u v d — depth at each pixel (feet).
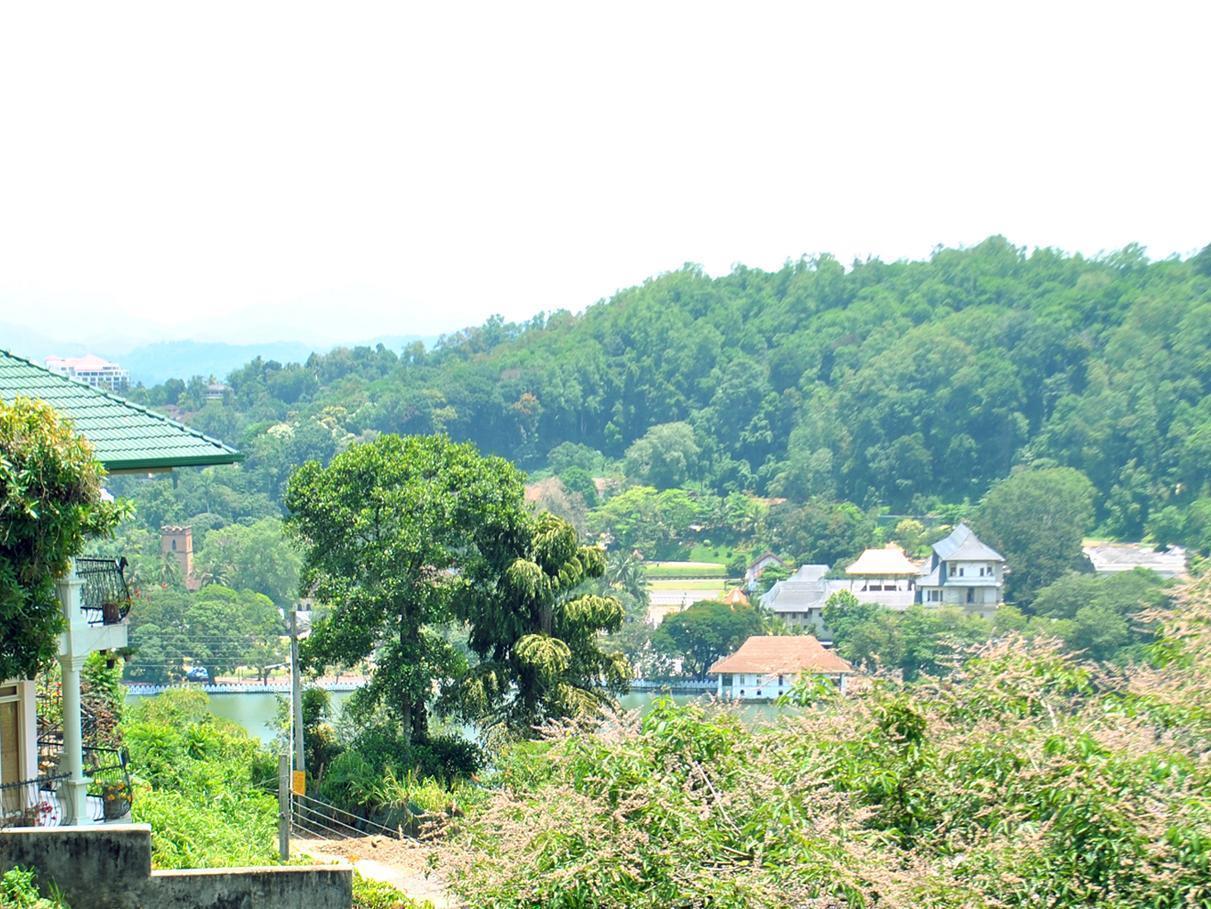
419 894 107.55
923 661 398.21
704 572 621.72
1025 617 421.59
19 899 51.24
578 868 59.31
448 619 161.79
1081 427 605.73
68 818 77.30
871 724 70.38
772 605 504.02
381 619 159.94
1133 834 58.49
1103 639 354.33
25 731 77.46
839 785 66.90
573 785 65.72
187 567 515.91
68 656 77.20
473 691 155.63
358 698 163.22
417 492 158.81
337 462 164.14
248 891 53.67
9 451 68.03
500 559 162.09
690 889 58.23
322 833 138.51
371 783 144.46
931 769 67.31
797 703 77.05
